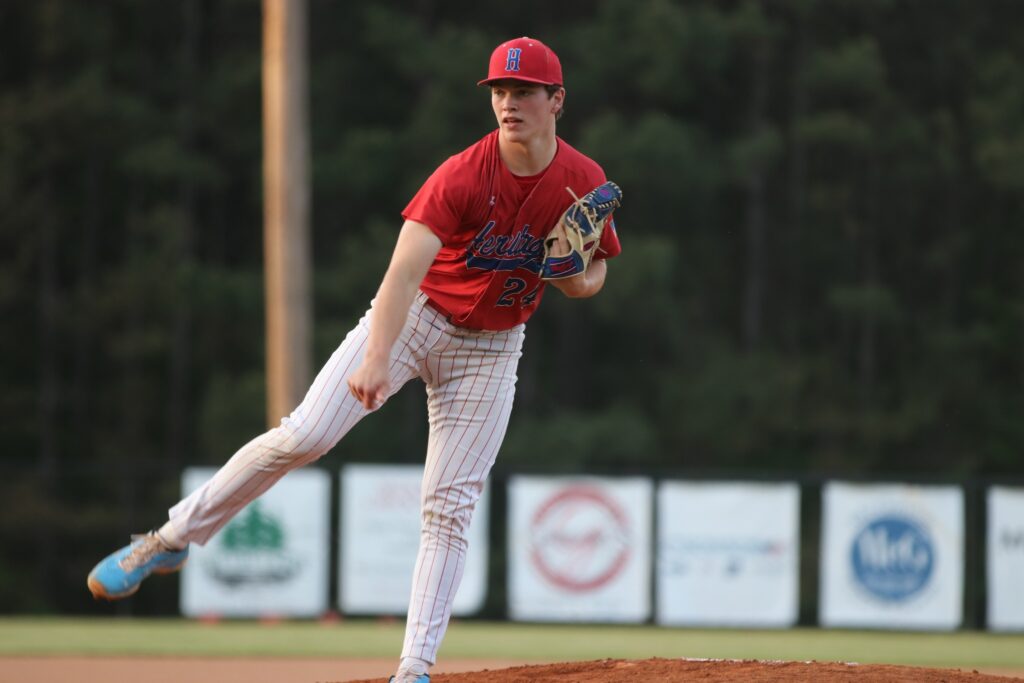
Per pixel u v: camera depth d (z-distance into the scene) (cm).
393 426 9588
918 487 4816
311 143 10281
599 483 4781
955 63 10706
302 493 4722
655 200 10212
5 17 10119
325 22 10600
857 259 10681
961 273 10669
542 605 4728
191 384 10112
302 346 5525
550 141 1586
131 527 8562
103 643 3759
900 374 10375
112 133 9944
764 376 9975
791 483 4800
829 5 10594
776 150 10088
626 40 10150
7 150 9694
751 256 10500
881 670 1822
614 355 10381
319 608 4700
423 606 1722
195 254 10481
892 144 10544
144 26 10369
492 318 1670
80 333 10088
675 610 4744
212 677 2858
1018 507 4834
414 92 10669
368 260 9750
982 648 4031
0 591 8731
